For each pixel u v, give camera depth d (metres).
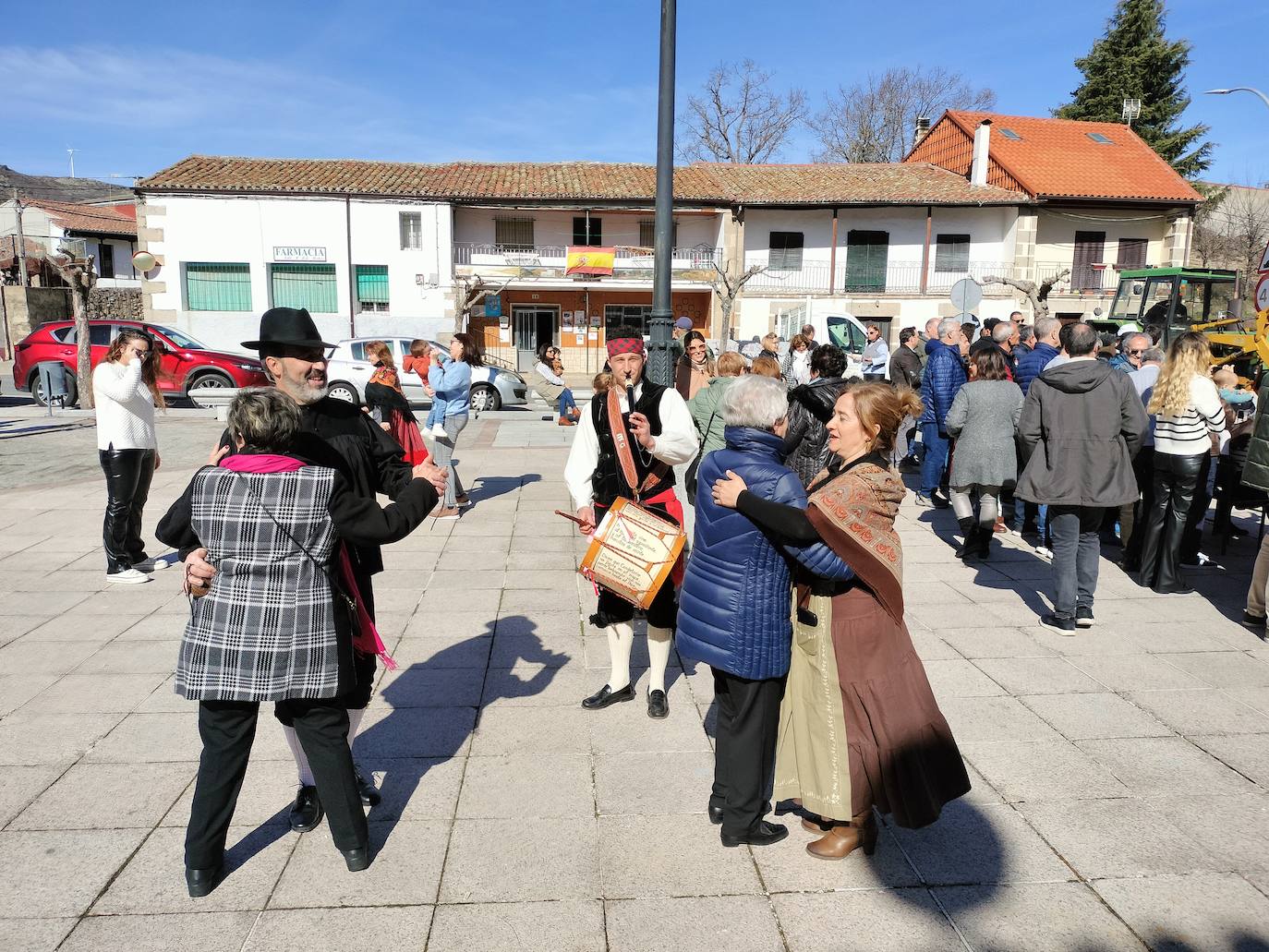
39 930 2.49
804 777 2.80
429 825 3.03
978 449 6.24
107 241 38.88
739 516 2.73
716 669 2.78
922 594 5.70
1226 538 6.69
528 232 28.48
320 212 25.56
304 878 2.74
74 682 4.20
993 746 3.61
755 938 2.48
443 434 7.65
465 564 6.32
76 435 13.02
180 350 16.88
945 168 31.95
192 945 2.44
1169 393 5.39
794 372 9.99
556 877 2.75
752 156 44.22
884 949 2.44
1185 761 3.50
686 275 27.89
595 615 4.01
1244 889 2.69
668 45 5.41
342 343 17.80
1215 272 13.43
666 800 3.21
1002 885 2.72
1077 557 5.02
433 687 4.20
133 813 3.09
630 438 3.87
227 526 2.48
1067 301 28.41
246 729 2.63
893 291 28.61
